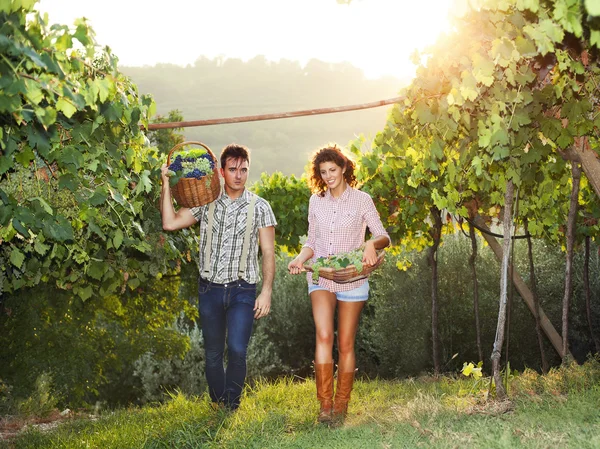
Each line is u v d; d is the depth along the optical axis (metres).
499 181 5.07
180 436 4.19
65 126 3.28
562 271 10.87
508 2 3.37
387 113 4.86
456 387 5.36
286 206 7.82
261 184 8.08
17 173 3.38
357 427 3.92
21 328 9.73
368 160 7.25
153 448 4.18
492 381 4.43
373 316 13.89
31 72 2.68
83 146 3.52
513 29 3.61
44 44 2.71
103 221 3.76
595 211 6.87
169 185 4.42
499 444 3.09
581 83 3.94
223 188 4.67
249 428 4.15
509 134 3.95
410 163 5.66
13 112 2.68
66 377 10.63
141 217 4.35
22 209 3.27
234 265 4.58
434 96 4.24
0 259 4.33
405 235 7.94
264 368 16.08
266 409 4.96
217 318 4.66
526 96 3.75
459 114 4.01
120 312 9.71
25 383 10.14
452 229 8.23
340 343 4.49
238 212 4.59
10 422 8.82
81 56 3.18
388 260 12.73
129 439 4.48
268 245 4.69
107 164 3.71
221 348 4.77
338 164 4.42
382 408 4.59
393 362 12.73
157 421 4.91
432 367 11.98
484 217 7.27
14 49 2.45
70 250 4.12
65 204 3.58
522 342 11.21
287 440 3.88
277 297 16.66
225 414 4.56
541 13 3.15
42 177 3.47
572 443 3.05
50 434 5.54
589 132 4.13
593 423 3.42
